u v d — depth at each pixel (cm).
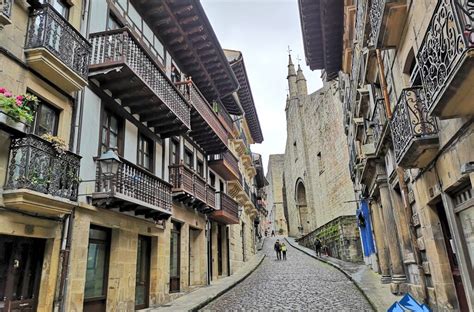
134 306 1017
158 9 1280
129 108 1118
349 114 1817
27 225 690
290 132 5600
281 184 7744
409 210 873
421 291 851
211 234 1892
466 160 514
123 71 930
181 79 1578
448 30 400
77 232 811
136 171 1013
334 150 3341
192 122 1546
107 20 1049
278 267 2294
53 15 766
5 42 679
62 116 818
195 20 1382
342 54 1684
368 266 1895
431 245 734
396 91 843
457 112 465
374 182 1314
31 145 661
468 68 369
